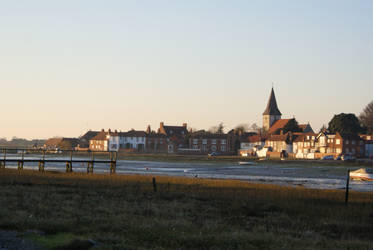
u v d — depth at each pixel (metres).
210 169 85.75
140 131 191.00
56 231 20.12
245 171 80.62
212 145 179.00
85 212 25.44
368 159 127.94
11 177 44.38
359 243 20.94
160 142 190.50
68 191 35.28
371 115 175.00
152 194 35.56
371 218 28.41
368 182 61.69
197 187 41.16
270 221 26.19
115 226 21.59
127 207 28.23
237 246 19.05
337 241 21.38
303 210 30.28
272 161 116.50
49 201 29.05
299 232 22.98
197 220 25.23
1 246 16.73
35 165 85.62
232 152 174.25
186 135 189.00
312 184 55.84
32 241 17.75
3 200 28.52
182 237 19.91
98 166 89.12
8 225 20.42
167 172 74.31
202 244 19.19
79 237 18.78
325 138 145.75
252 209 29.89
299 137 159.00
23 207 26.22
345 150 139.75
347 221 27.30
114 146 185.12
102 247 17.42
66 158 119.12
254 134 193.75
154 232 20.70
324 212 29.73
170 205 30.03
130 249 17.48
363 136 149.88
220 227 22.94
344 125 161.88
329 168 91.75
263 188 41.56
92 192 34.97
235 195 36.22
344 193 39.66
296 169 88.19
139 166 91.94
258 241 19.94
